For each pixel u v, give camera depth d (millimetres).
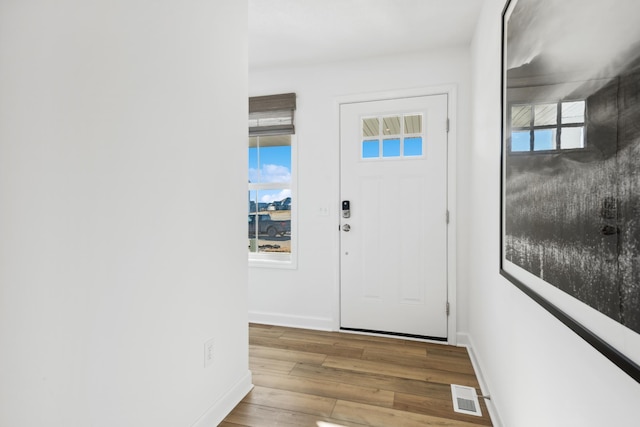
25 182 835
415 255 2684
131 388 1123
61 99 904
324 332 2820
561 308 875
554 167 911
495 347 1692
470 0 1997
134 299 1133
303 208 2934
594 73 711
